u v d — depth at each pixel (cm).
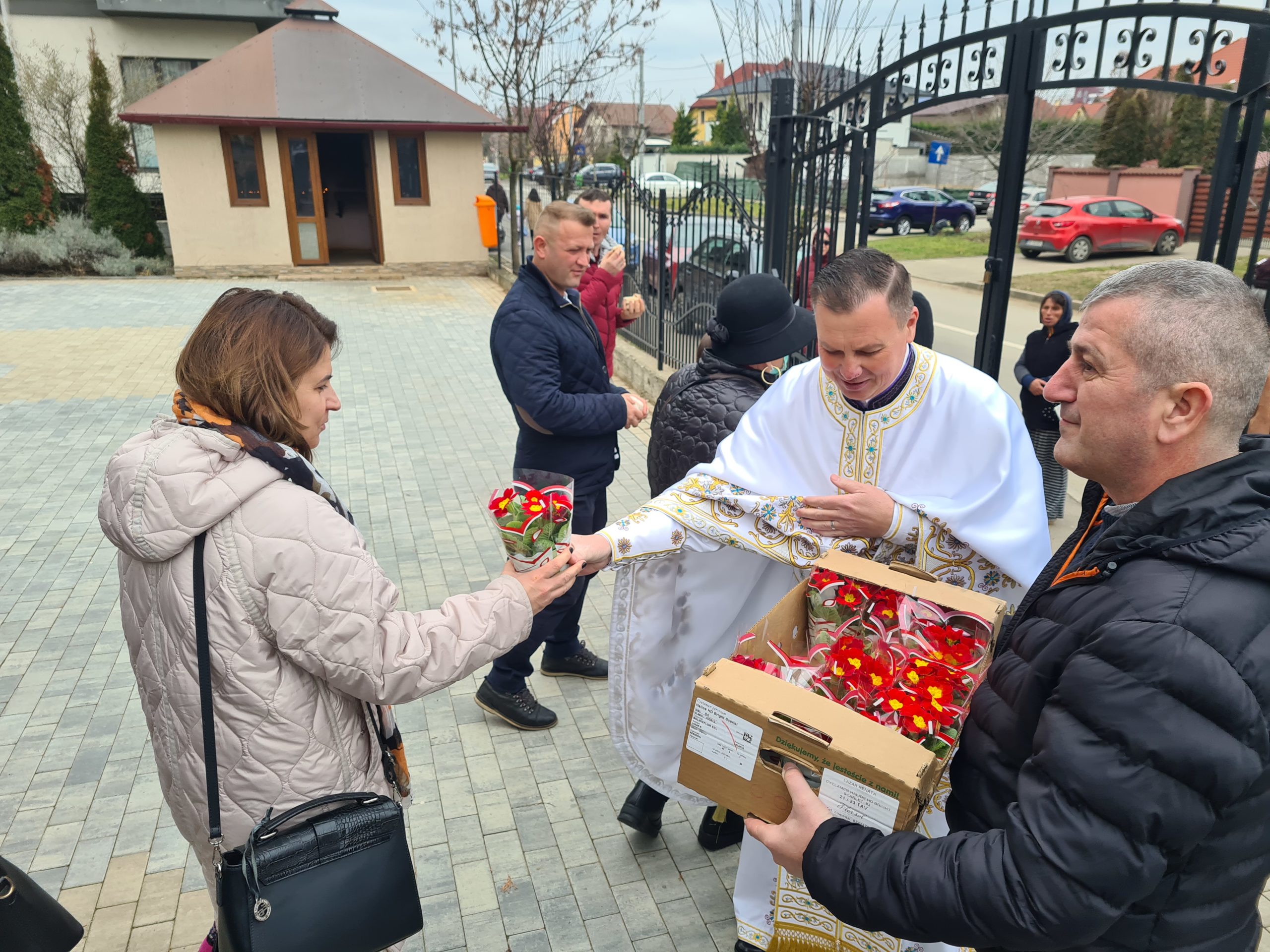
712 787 145
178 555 136
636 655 229
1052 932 98
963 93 374
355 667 140
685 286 705
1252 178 288
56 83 1709
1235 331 102
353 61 1496
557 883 250
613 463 326
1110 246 1934
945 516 184
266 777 143
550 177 1297
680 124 4269
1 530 486
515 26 1432
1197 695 92
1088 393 111
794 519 207
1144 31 299
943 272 1820
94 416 704
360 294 1390
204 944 172
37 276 1495
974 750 125
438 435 681
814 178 493
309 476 145
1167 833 94
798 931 193
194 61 1920
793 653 186
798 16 1056
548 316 297
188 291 1364
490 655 157
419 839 266
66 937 152
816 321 185
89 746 304
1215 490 102
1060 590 118
